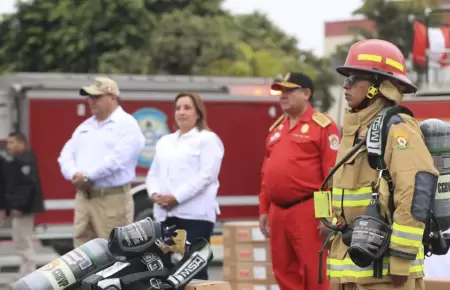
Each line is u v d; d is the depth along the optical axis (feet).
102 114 30.07
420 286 17.04
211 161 28.02
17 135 42.96
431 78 52.21
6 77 53.21
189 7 104.58
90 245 19.97
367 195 16.80
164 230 19.39
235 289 32.30
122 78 53.83
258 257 32.07
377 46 17.33
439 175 16.93
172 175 28.07
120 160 29.58
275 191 25.79
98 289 18.40
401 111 16.84
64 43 95.25
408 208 15.93
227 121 55.57
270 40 102.83
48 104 51.60
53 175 51.16
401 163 16.12
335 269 17.29
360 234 16.14
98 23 94.84
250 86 56.90
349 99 17.35
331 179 18.62
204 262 19.49
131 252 18.90
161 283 18.93
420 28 52.39
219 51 90.74
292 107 25.96
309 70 95.71
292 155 25.62
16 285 19.15
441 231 16.92
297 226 25.58
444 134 16.96
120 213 29.84
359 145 16.88
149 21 95.91
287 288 26.25
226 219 55.01
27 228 43.45
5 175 44.27
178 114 28.30
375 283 16.62
